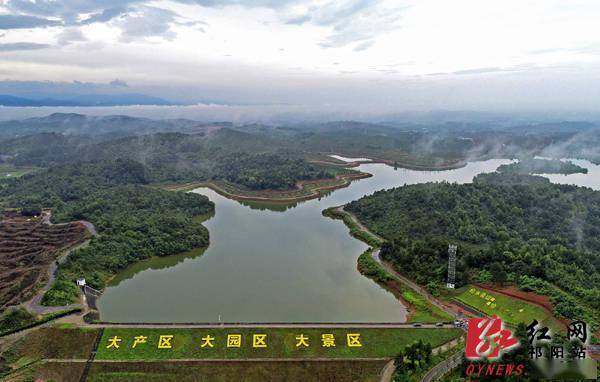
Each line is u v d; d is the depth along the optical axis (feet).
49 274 426.10
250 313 377.91
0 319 332.80
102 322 341.62
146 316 371.35
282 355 308.19
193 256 537.24
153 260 522.06
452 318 360.89
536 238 516.32
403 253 482.69
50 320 343.46
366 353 313.32
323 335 325.42
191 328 329.31
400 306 400.67
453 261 410.11
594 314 334.65
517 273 405.80
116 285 447.42
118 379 288.71
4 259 469.16
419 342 297.53
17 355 305.73
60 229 543.39
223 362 300.61
